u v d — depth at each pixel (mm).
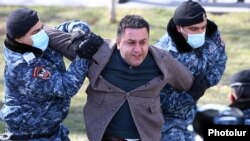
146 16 25875
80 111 15320
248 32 24094
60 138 8758
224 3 27578
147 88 8133
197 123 6645
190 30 8875
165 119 9258
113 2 25141
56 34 8391
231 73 18844
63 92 8102
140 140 8203
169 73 8500
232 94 7312
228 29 24453
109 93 8164
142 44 7941
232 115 6637
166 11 26562
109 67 8164
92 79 8156
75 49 8055
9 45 8148
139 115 8180
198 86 8938
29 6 27812
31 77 8086
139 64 8078
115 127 8188
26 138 8477
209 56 9281
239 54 21203
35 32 8078
